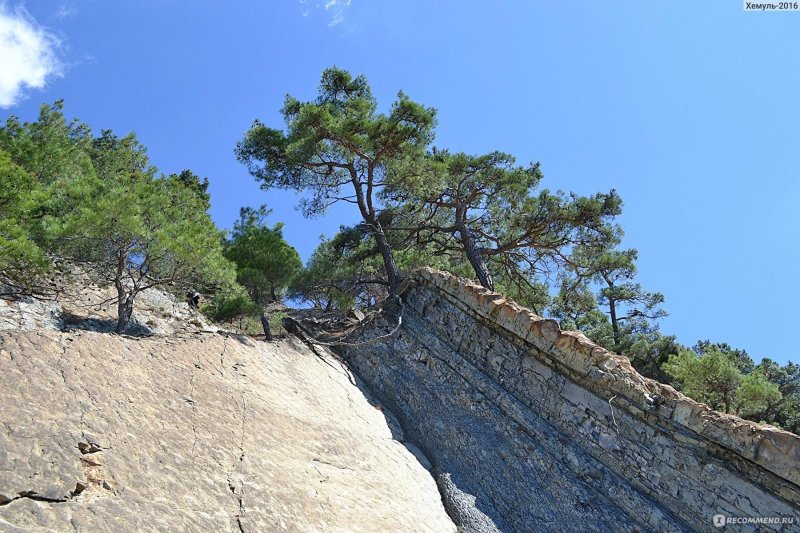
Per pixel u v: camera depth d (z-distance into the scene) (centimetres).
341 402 1588
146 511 786
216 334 1513
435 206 2675
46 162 1998
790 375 3303
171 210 1620
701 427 1297
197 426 1041
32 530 670
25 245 1323
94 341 1102
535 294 2825
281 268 1980
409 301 2119
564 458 1431
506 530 1260
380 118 2203
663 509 1272
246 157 2384
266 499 938
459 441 1532
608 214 2494
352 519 1023
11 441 774
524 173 2517
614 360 1484
